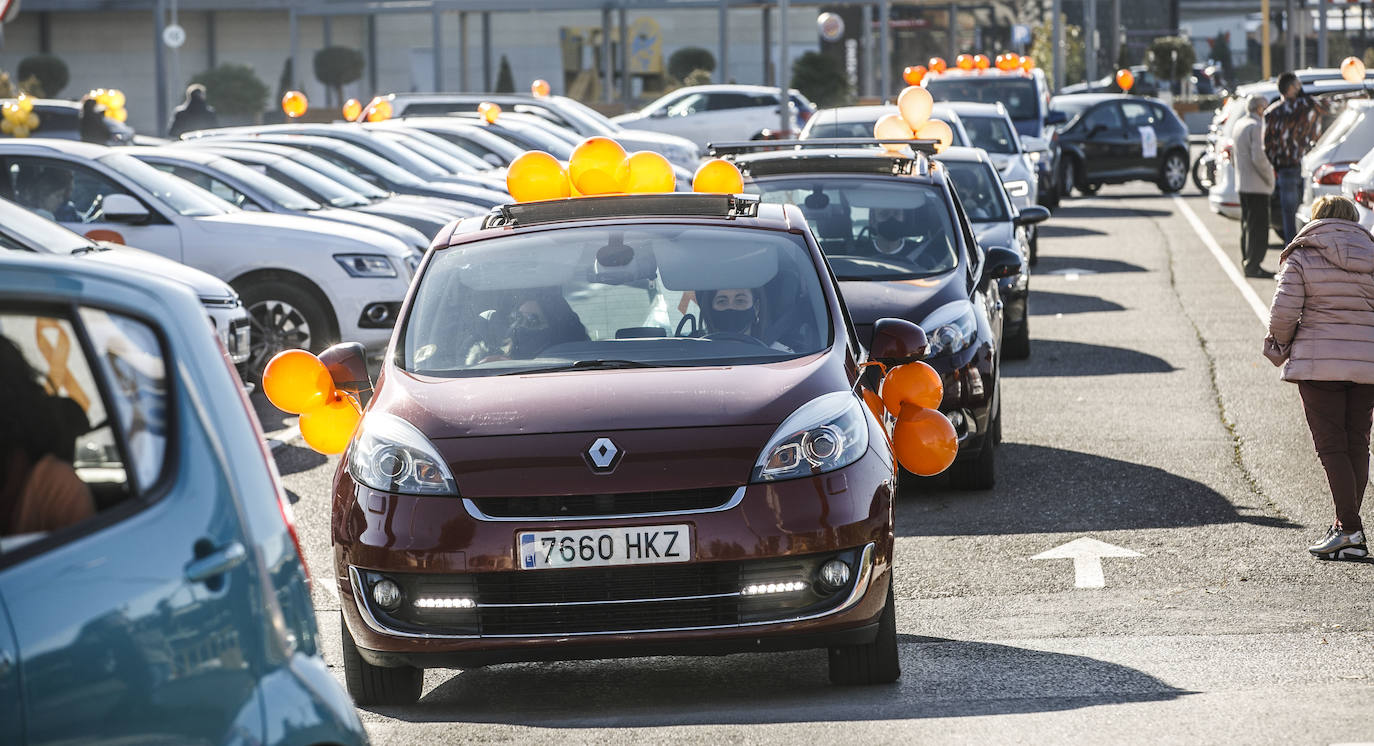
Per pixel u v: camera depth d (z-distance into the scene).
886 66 156.25
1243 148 66.62
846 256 34.56
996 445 36.91
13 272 10.34
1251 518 30.06
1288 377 27.25
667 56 197.25
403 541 19.09
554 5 162.88
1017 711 19.08
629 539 18.86
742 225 23.97
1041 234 87.12
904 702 19.73
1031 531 29.66
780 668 22.12
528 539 18.89
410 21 199.50
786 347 21.91
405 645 19.19
